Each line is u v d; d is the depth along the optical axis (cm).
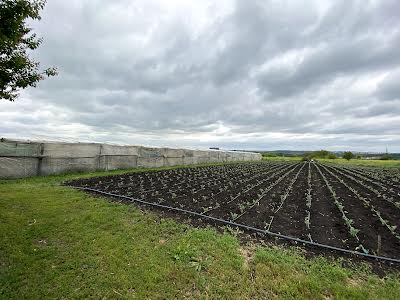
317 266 385
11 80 438
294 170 2223
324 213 714
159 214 634
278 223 608
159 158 1997
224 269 373
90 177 1178
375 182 1430
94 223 532
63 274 349
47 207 624
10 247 409
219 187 1116
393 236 539
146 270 364
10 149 1029
